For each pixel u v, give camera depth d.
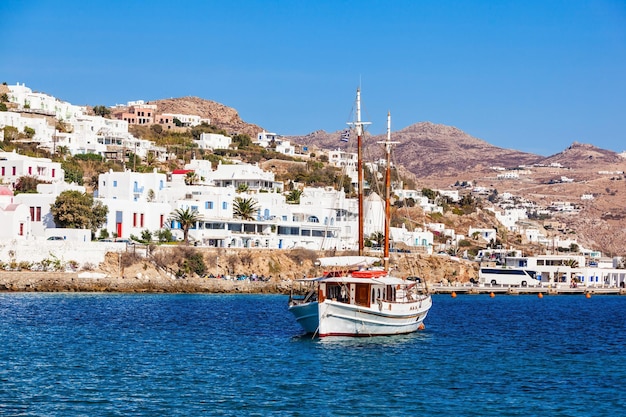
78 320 131.38
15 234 192.00
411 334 122.81
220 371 88.06
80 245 191.62
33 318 132.12
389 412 71.88
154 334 116.81
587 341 122.25
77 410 70.38
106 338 111.38
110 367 89.31
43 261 187.88
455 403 75.44
